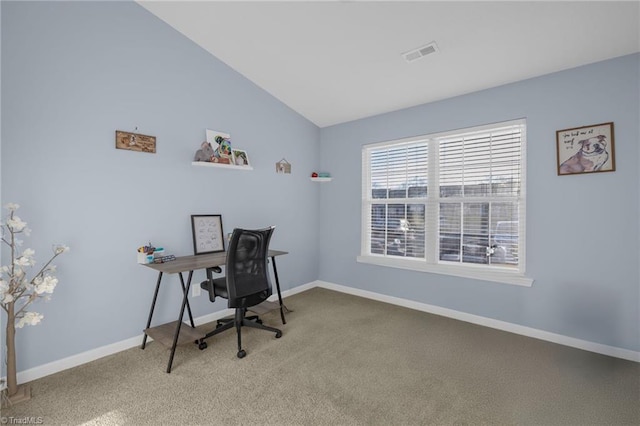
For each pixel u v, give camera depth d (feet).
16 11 6.15
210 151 9.41
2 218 6.04
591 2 5.98
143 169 8.18
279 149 12.12
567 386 6.33
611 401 5.85
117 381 6.46
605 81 7.59
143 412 5.51
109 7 7.48
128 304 7.97
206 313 9.82
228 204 10.35
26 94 6.30
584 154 7.85
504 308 9.21
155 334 7.71
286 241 12.57
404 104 11.07
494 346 8.14
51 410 5.53
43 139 6.53
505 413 5.52
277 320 9.94
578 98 7.95
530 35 7.04
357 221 12.76
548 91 8.38
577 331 8.05
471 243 10.00
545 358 7.49
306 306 11.37
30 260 5.79
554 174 8.31
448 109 10.26
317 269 14.11
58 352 6.83
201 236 9.41
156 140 8.42
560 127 8.20
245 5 7.54
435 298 10.62
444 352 7.81
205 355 7.61
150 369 6.94
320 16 7.51
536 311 8.67
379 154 12.24
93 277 7.33
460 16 6.80
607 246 7.63
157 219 8.50
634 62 7.25
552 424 5.25
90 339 7.31
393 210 11.85
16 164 6.21
